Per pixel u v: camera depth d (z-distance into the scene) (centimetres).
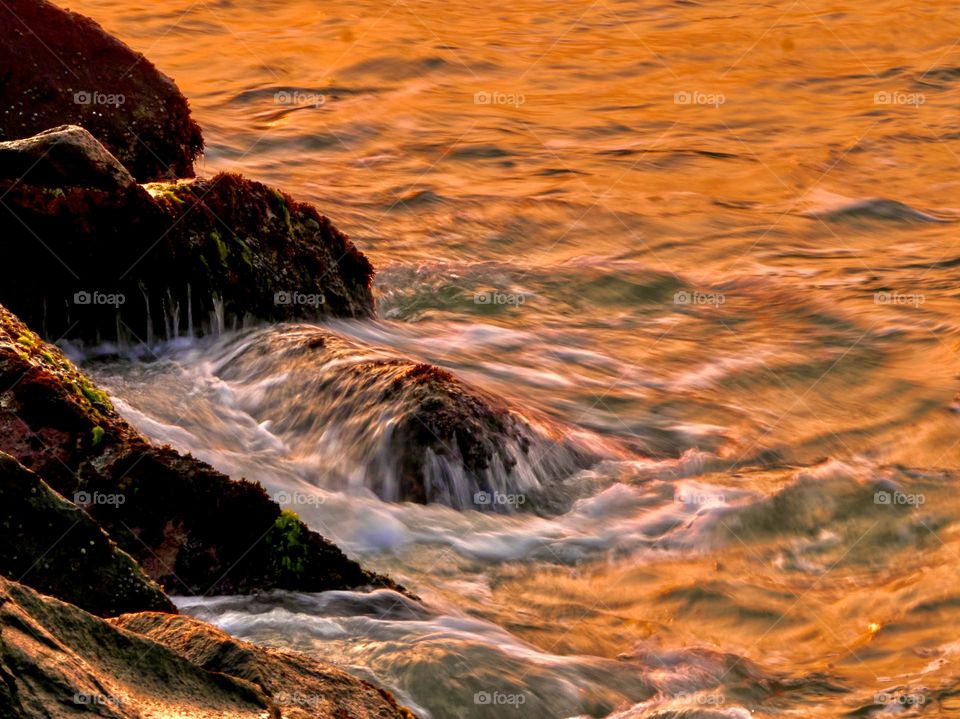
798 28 3180
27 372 768
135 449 755
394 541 898
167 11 3180
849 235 1788
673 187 1981
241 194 1188
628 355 1332
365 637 710
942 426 1138
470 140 2217
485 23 3238
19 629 449
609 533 934
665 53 2953
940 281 1570
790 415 1179
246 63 2703
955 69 2794
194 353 1128
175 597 724
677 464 1064
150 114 1402
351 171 2000
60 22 1369
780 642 776
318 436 1005
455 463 962
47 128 1341
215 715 471
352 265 1298
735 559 896
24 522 630
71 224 1076
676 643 768
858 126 2375
